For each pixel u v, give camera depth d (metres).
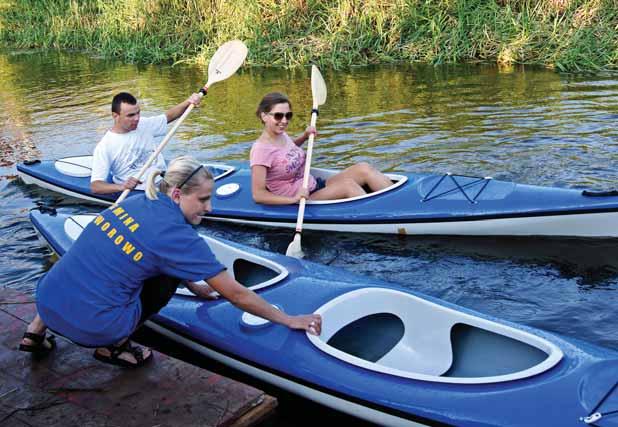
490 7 11.48
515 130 6.96
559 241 4.60
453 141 6.76
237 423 2.70
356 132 7.36
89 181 5.90
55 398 2.82
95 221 2.73
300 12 12.80
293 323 2.93
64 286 2.68
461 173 5.85
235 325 3.23
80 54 15.15
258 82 10.65
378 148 6.72
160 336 3.57
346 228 4.89
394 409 2.71
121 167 5.20
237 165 5.80
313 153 6.71
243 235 5.05
